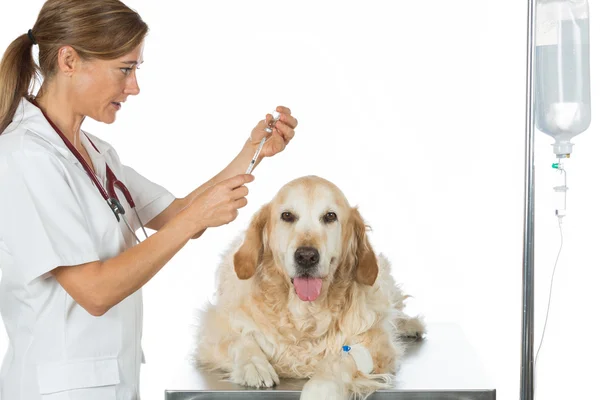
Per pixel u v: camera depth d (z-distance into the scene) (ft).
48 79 5.15
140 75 7.93
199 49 7.91
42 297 4.95
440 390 5.52
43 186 4.74
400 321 7.18
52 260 4.62
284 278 5.94
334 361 5.71
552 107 6.02
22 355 5.03
